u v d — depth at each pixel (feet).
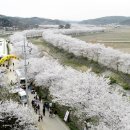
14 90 177.88
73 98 132.36
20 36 503.20
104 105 119.44
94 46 316.81
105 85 148.56
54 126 136.56
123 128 94.58
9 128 108.99
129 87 206.90
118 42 485.97
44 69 205.26
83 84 141.90
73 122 138.62
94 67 282.56
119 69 262.47
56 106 157.99
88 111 121.39
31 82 205.77
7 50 398.21
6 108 113.60
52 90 163.94
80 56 331.57
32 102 162.91
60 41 408.46
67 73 182.39
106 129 100.01
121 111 108.88
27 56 293.64
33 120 118.32
